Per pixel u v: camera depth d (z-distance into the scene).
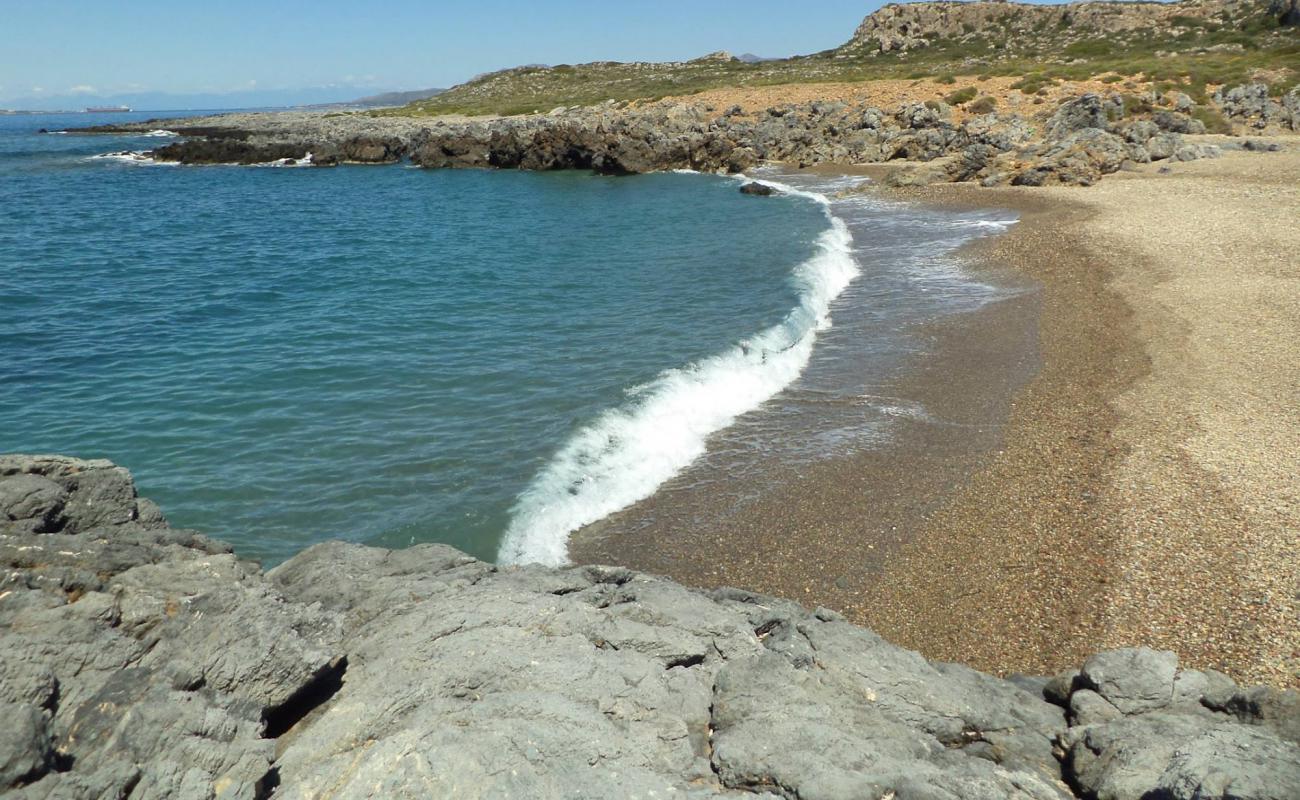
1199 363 17.58
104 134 121.06
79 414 15.37
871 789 5.66
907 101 66.62
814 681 7.00
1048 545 11.41
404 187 59.19
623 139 65.50
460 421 15.36
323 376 17.72
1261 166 41.25
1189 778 5.29
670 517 12.48
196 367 18.22
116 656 5.88
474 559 8.91
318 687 6.52
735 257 30.09
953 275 26.80
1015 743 6.75
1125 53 81.19
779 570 11.18
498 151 72.19
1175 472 12.98
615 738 5.86
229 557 7.35
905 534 11.99
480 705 5.96
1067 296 23.34
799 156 62.72
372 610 7.52
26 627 5.87
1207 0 95.06
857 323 22.19
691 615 7.71
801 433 15.47
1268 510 11.66
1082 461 13.75
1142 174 43.28
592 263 30.06
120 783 4.86
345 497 12.50
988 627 9.88
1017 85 64.31
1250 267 24.34
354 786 5.17
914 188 45.75
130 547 7.35
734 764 5.89
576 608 7.43
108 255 31.66
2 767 4.64
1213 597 9.88
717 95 78.62
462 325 21.73
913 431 15.45
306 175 68.31
